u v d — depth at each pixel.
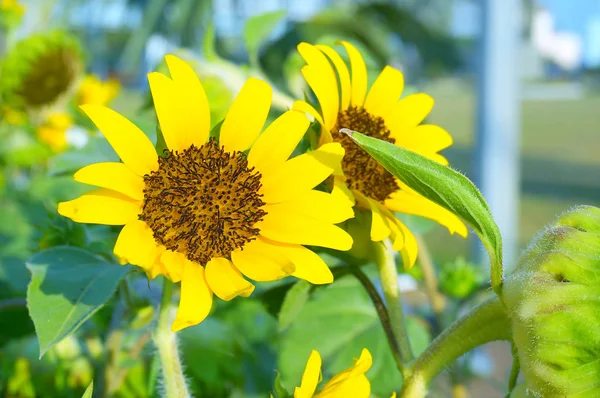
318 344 0.65
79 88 1.15
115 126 0.46
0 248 0.88
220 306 0.75
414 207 0.52
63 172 0.62
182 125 0.48
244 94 0.49
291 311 0.56
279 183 0.47
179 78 0.48
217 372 0.67
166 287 0.47
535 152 5.14
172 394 0.46
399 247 0.48
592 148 5.29
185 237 0.46
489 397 1.11
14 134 1.17
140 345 0.61
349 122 0.51
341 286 0.64
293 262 0.46
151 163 0.46
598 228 0.43
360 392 0.45
